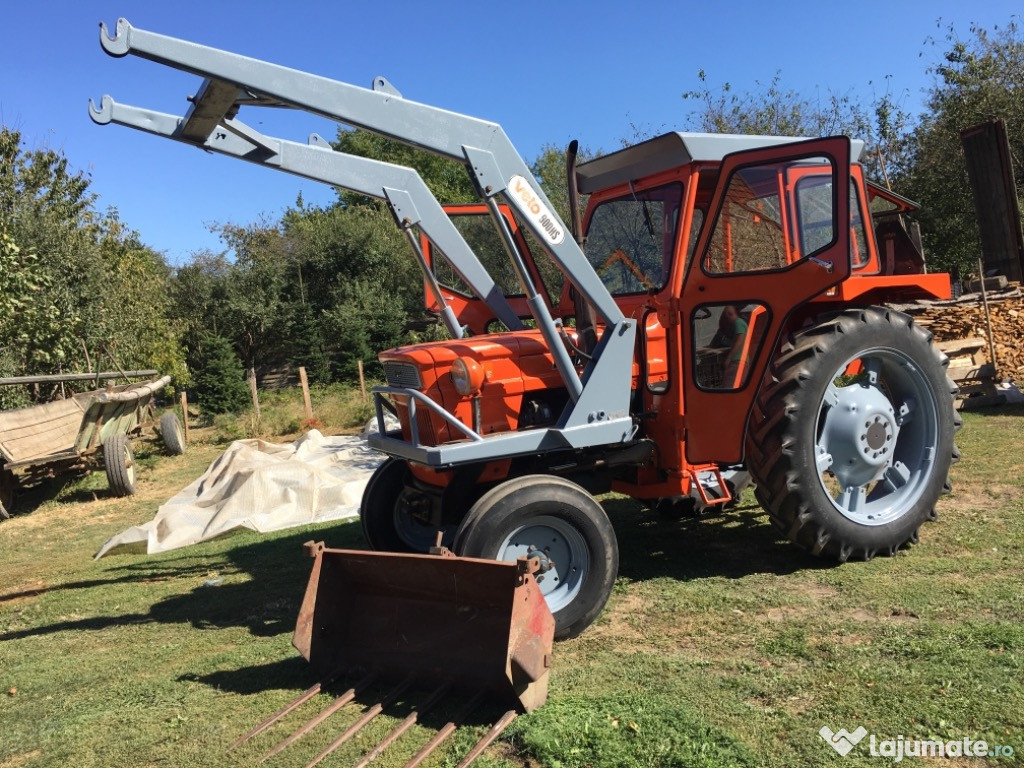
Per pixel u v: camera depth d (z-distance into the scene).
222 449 12.87
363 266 25.47
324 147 4.23
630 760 2.42
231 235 26.80
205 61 3.11
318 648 3.25
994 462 5.95
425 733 2.77
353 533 6.02
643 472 4.40
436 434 3.93
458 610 3.13
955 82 16.64
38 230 12.64
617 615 3.80
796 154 3.76
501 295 4.74
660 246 4.39
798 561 4.40
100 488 9.63
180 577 5.36
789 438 4.00
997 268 9.90
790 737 2.52
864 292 4.43
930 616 3.41
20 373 11.27
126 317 14.66
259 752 2.72
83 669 3.75
